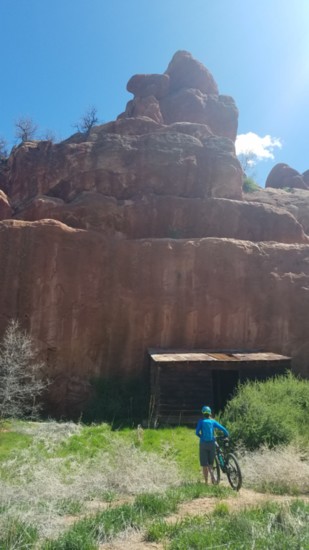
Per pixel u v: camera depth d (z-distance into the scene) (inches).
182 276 836.0
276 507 272.4
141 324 804.0
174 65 1459.2
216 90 1471.5
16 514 261.9
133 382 766.5
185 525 249.0
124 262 832.9
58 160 1016.9
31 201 956.6
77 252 816.3
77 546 225.3
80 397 754.2
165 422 614.2
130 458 405.1
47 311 780.6
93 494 342.6
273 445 441.7
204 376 647.1
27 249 801.6
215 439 383.2
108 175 987.9
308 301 845.8
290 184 1744.6
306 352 823.1
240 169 1063.6
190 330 810.2
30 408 665.6
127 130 1117.7
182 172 1006.4
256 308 835.4
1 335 761.6
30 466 382.9
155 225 943.7
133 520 264.7
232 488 352.2
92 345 782.5
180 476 395.5
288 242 984.9
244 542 218.4
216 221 964.0
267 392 549.0
